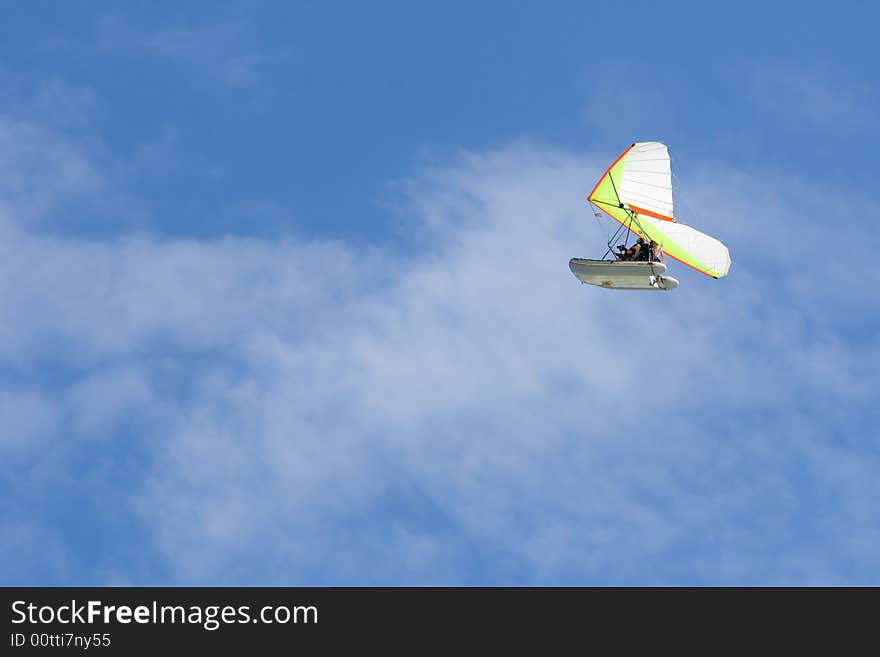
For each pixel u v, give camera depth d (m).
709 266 145.88
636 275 143.50
